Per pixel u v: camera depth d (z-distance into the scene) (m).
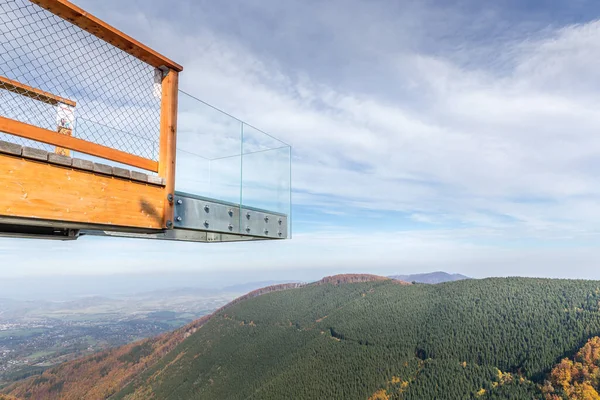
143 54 2.67
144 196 2.62
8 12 2.00
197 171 4.84
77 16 2.21
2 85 2.26
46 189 2.06
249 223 4.96
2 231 3.05
